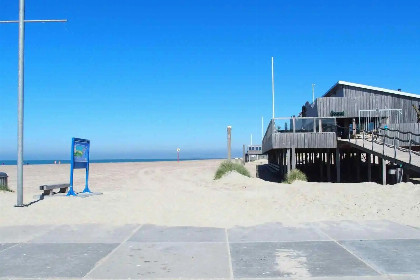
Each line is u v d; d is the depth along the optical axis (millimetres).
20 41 11328
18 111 11258
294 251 6590
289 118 24859
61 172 37844
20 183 11117
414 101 32406
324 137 24297
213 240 7461
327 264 5832
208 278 5285
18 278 5309
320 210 10414
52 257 6320
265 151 36375
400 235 7648
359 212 10000
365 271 5477
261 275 5375
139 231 8305
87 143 14609
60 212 10281
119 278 5309
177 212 10273
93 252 6625
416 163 16047
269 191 13812
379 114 32344
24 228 8617
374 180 25016
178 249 6801
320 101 32906
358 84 33812
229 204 11289
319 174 32219
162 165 54188
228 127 25922
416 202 10281
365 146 21375
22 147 11234
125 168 45125
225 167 23750
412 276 5254
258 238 7594
